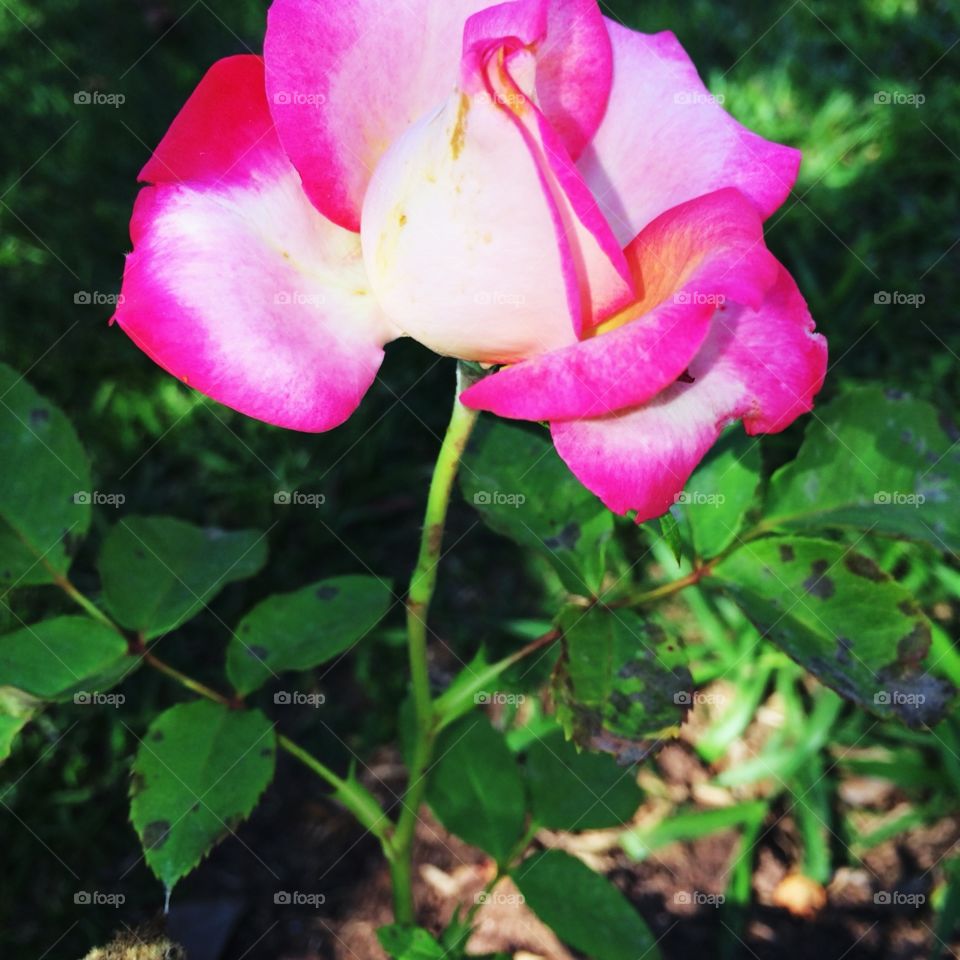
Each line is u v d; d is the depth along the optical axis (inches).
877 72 23.1
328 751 14.4
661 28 23.3
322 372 5.8
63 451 8.6
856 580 7.6
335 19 5.7
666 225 5.8
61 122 21.3
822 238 20.0
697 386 5.8
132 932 7.7
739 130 6.2
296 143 5.7
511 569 16.3
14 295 18.3
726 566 7.9
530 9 5.1
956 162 21.1
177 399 17.3
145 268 5.9
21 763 13.5
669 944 12.7
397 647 15.3
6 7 23.2
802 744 13.9
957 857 13.0
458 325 5.4
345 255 6.2
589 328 5.6
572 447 5.5
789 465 8.2
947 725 13.4
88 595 15.1
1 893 12.7
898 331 18.6
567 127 6.2
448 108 5.1
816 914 12.9
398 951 8.4
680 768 14.2
